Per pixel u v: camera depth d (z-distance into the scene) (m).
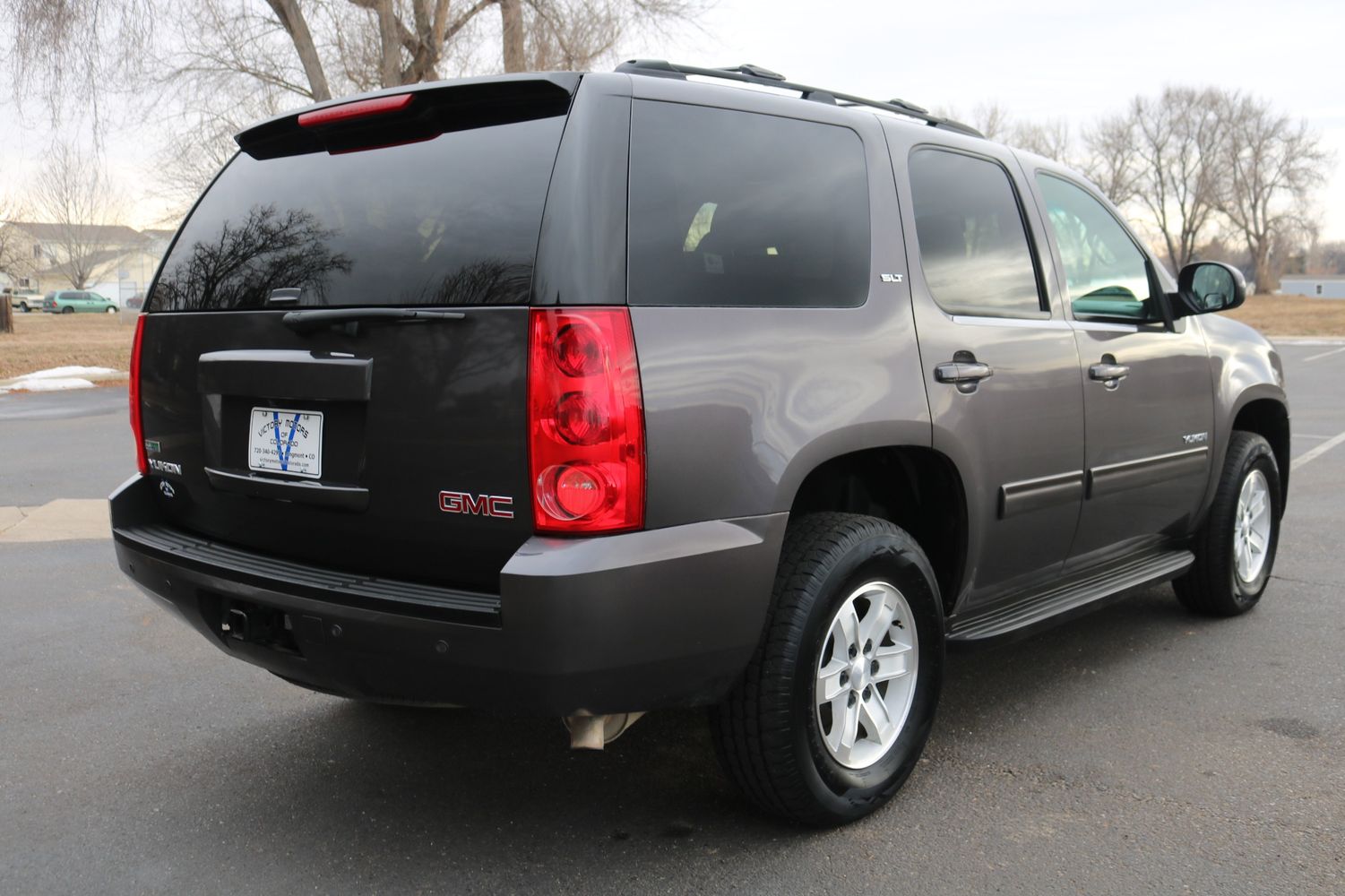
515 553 2.32
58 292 67.25
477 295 2.40
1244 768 3.24
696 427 2.44
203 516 3.05
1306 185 87.38
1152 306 4.23
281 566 2.74
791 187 2.85
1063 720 3.63
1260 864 2.68
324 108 2.80
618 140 2.48
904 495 3.31
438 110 2.64
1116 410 3.80
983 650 3.31
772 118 2.86
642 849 2.79
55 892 2.60
